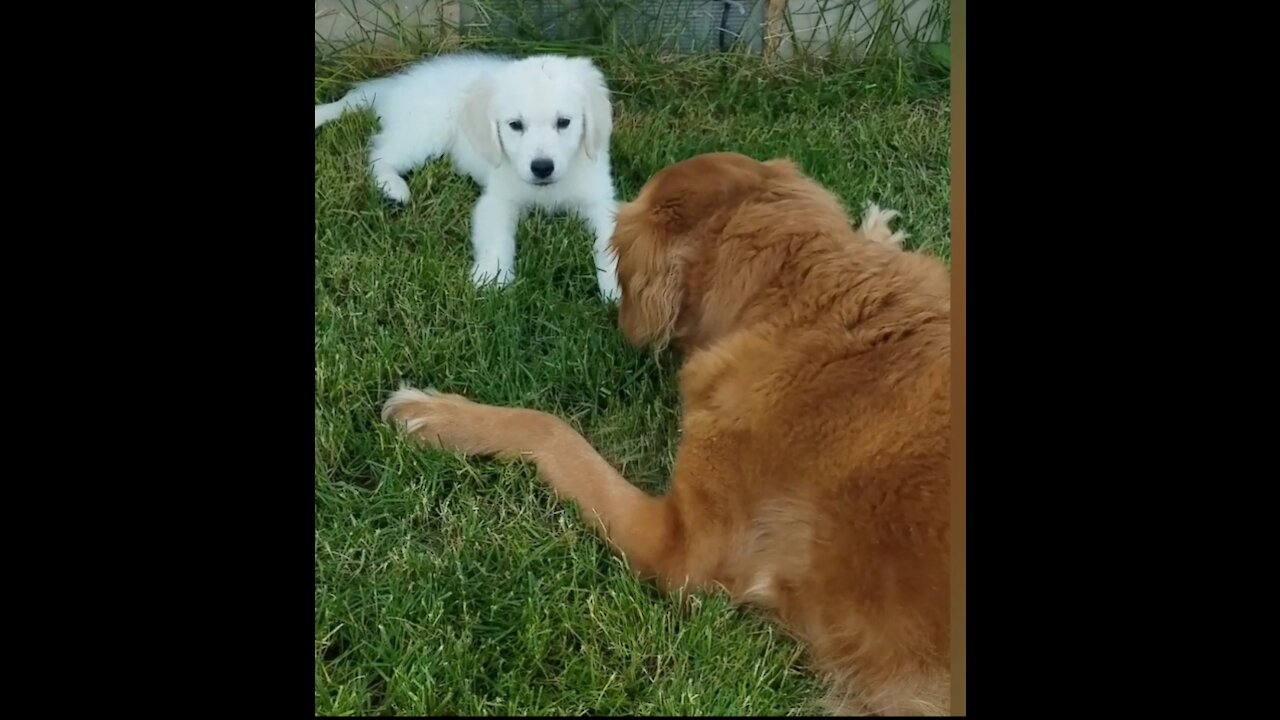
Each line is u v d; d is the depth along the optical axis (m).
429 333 2.36
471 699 2.10
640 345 2.29
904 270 2.15
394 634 2.13
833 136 2.55
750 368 2.14
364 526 2.21
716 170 2.23
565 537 2.19
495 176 2.46
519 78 2.42
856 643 2.07
